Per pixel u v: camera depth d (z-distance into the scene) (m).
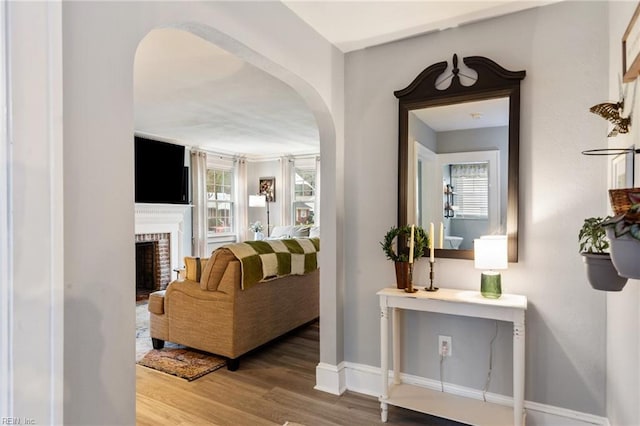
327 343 2.71
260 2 1.94
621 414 1.72
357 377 2.69
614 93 1.85
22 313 0.98
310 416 2.34
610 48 1.95
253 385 2.77
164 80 3.47
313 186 7.50
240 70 3.24
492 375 2.30
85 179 1.16
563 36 2.10
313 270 4.03
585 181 2.05
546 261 2.13
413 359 2.54
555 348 2.11
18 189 0.97
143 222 5.87
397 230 2.41
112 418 1.23
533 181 2.17
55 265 1.04
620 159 1.69
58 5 1.06
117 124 1.25
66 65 1.11
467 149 2.34
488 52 2.29
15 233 0.97
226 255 3.09
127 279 1.28
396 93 2.52
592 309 2.03
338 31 2.43
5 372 0.95
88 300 1.16
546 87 2.14
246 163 7.98
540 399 2.14
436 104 2.41
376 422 2.27
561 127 2.10
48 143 1.03
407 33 2.47
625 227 0.90
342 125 2.74
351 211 2.74
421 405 2.22
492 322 2.31
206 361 3.21
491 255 2.07
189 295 3.24
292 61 2.19
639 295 1.46
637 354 1.49
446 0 2.08
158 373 2.97
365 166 2.70
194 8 1.56
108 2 1.23
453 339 2.42
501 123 2.24
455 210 2.38
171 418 2.32
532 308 2.17
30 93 1.00
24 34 0.99
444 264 2.43
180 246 6.52
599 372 2.01
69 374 1.11
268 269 3.30
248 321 3.17
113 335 1.23
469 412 2.14
